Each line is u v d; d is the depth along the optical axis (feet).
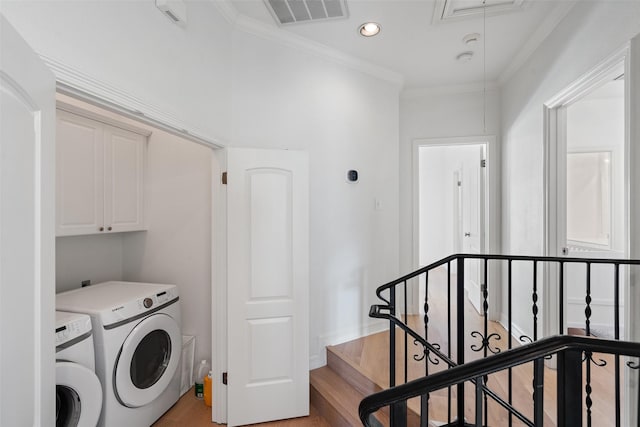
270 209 7.34
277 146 8.21
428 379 2.57
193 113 6.14
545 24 7.66
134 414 6.28
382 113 10.27
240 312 7.12
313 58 8.80
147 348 6.72
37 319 2.87
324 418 7.32
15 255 2.54
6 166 2.42
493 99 11.41
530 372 7.47
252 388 7.15
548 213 7.86
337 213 9.27
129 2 4.61
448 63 9.91
